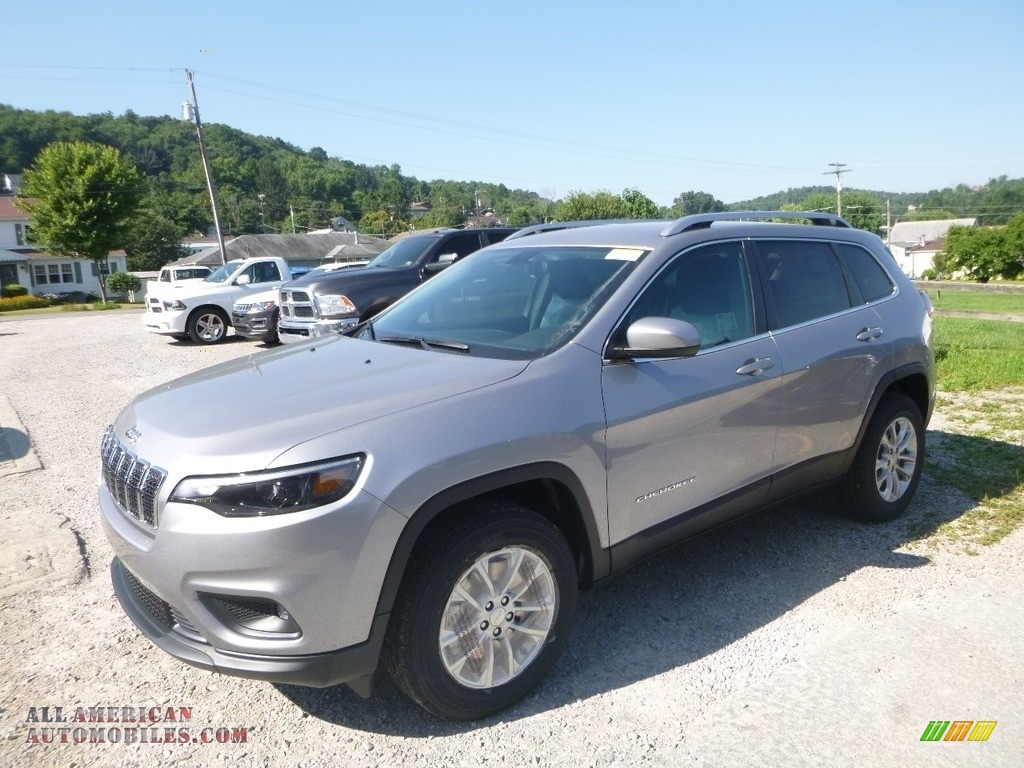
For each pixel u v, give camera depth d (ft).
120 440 9.88
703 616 11.83
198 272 110.32
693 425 11.19
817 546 14.28
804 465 13.24
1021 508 15.83
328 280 33.01
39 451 22.07
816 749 8.76
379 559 8.33
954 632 11.16
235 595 8.13
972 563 13.43
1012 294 90.89
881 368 14.35
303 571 8.03
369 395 9.37
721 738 8.98
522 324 11.42
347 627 8.32
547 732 9.16
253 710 9.68
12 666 10.68
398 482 8.39
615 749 8.82
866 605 12.01
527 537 9.35
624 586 12.89
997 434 21.03
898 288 15.65
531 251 13.37
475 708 9.20
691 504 11.50
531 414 9.49
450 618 8.91
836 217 15.60
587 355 10.40
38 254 184.96
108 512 9.75
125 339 53.47
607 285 11.34
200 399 10.06
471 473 8.86
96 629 11.71
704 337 11.76
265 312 42.70
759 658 10.63
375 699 9.91
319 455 8.21
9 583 13.17
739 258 12.82
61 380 35.04
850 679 10.07
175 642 8.80
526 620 9.64
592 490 10.08
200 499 8.21
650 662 10.61
